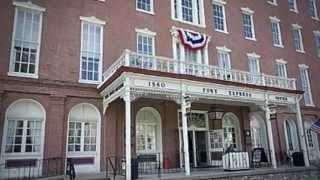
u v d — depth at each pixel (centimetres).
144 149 1708
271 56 2481
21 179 1280
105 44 1731
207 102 1816
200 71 1571
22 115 1445
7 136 1397
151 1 1983
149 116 1780
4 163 1355
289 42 2684
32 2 1580
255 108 2123
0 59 1441
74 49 1641
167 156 1739
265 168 1653
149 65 1427
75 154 1527
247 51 2323
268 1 2666
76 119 1571
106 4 1797
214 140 1994
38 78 1502
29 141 1441
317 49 2925
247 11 2448
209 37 2098
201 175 1316
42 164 1424
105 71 1672
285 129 2369
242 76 1731
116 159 1487
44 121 1481
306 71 2727
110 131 1605
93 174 1452
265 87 1764
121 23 1814
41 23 1586
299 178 1655
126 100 1282
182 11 2109
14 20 1520
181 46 1969
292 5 2906
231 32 2278
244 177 1440
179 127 1823
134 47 1817
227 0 2352
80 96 1588
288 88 1920
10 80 1435
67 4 1678
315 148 2492
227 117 2097
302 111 2517
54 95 1520
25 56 1521
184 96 1448
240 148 2069
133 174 1235
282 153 2236
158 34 1925
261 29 2502
